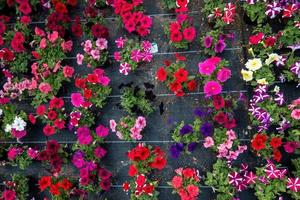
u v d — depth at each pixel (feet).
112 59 7.34
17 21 7.64
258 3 6.72
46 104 7.41
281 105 6.57
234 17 6.99
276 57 6.42
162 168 6.95
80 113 7.02
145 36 7.29
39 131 7.42
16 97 7.43
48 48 7.29
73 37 7.52
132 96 6.97
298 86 6.59
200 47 7.06
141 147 6.65
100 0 7.37
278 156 6.25
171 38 6.84
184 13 7.20
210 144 6.53
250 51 6.63
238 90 6.84
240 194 6.66
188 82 6.80
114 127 6.86
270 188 6.28
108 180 6.80
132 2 7.16
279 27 6.77
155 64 7.18
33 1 7.57
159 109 7.07
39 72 7.24
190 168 6.75
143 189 6.61
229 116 6.68
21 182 7.18
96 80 6.91
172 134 6.89
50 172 7.25
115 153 7.14
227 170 6.54
